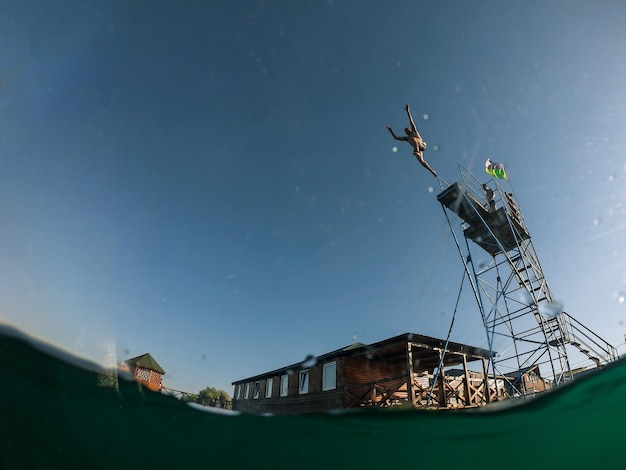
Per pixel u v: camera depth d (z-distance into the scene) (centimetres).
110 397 553
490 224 955
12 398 549
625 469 693
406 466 739
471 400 918
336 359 970
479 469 739
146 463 694
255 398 1255
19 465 580
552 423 546
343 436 622
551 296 899
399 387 829
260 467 736
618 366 441
